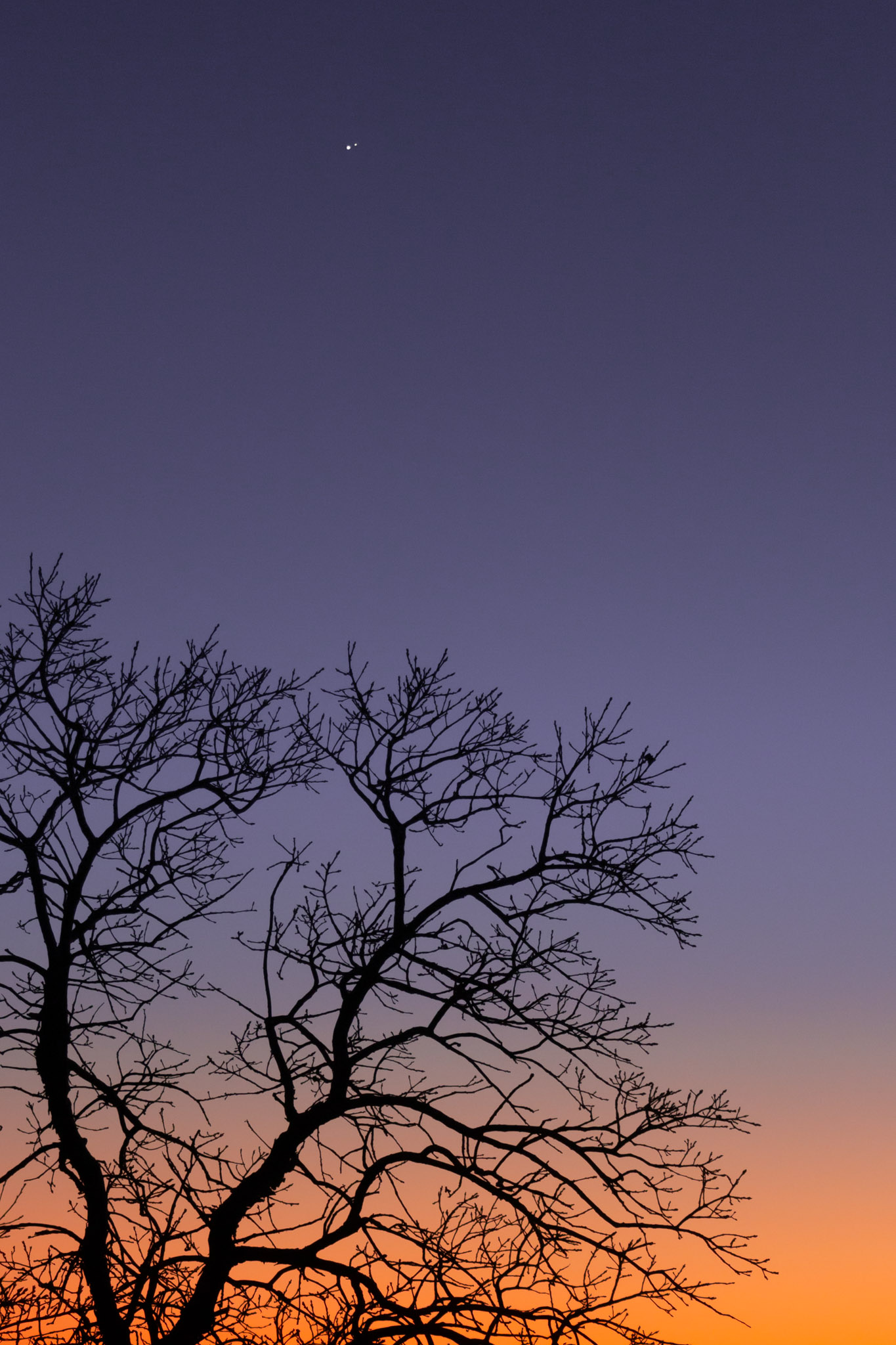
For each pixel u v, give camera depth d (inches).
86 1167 326.0
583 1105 354.9
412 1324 319.0
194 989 355.9
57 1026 336.2
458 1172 338.3
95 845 353.4
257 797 374.3
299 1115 347.3
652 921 371.2
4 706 363.3
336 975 353.4
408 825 371.9
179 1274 335.3
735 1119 351.6
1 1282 316.5
